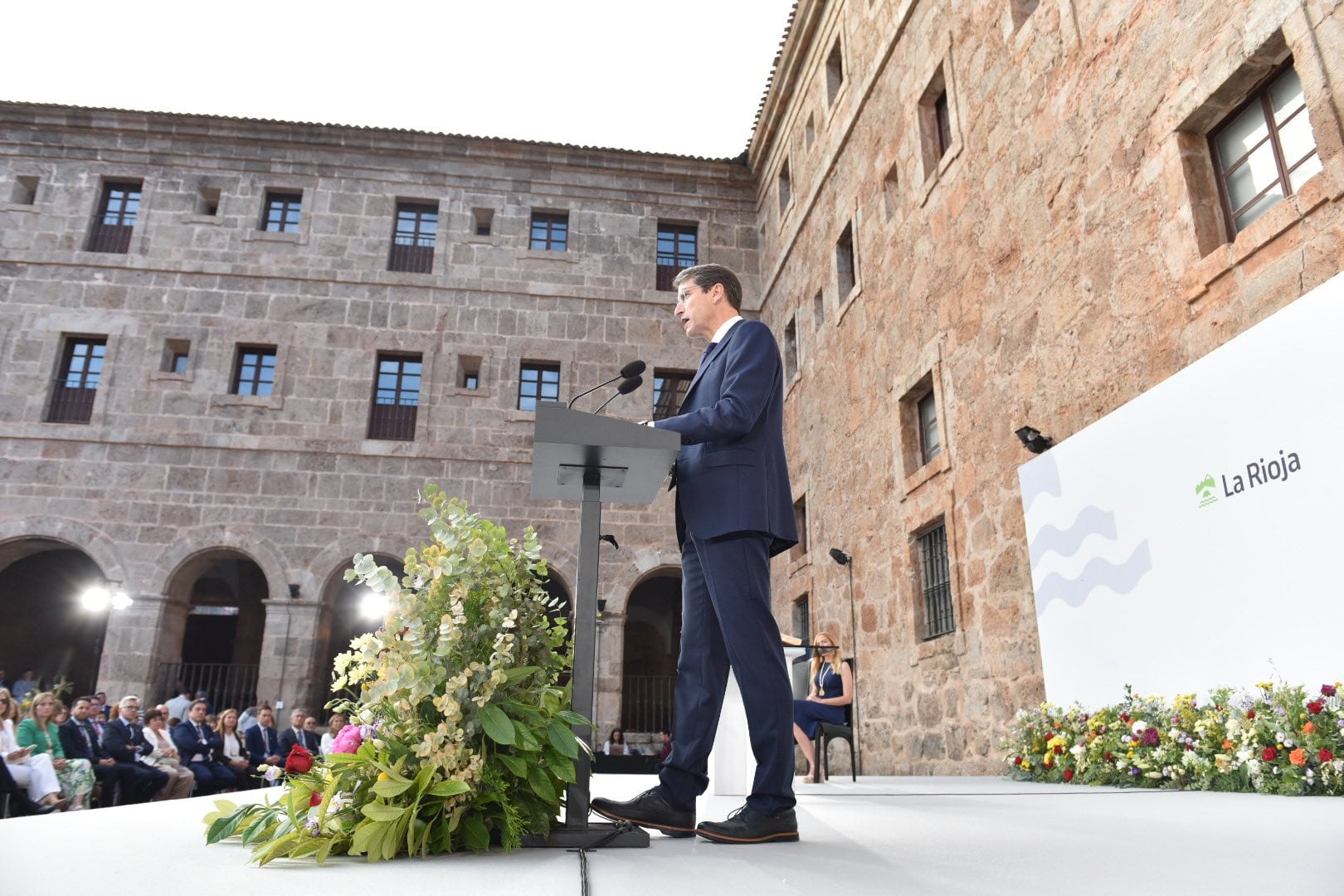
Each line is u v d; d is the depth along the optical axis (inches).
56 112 600.4
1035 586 260.7
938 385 346.0
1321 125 178.9
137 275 587.8
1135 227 235.9
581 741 81.9
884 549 396.2
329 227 614.5
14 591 703.1
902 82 400.5
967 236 330.0
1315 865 67.2
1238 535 184.9
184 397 566.9
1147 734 188.2
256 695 517.0
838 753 444.8
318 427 572.4
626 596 563.5
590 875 62.1
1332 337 164.9
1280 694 158.2
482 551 84.7
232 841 81.1
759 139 631.8
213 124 614.2
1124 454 223.9
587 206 650.8
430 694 76.4
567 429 82.5
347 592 708.7
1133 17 240.1
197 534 544.1
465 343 604.1
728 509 90.2
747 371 93.0
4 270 576.4
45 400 557.0
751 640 88.2
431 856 71.2
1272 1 192.4
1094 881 60.4
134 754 320.2
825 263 504.4
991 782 235.6
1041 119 284.4
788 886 58.1
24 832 91.2
